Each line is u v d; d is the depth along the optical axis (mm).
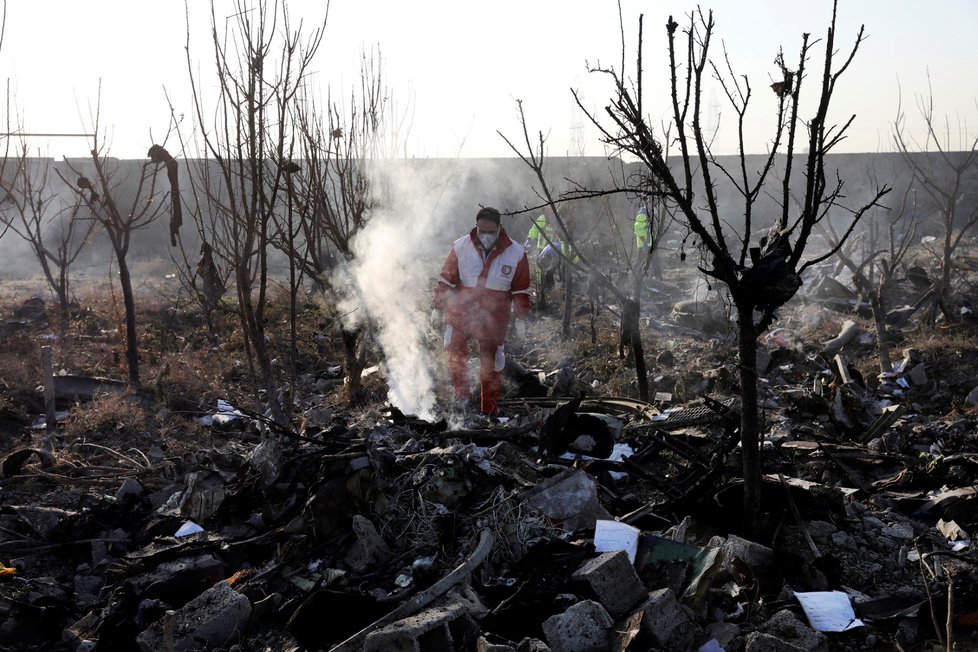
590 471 4820
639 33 3643
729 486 4293
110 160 16609
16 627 3680
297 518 4195
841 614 3596
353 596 3559
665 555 3754
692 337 10188
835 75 3461
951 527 4457
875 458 5484
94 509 4637
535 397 7355
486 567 3775
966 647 3389
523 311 6332
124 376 8000
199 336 10000
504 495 4160
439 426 5125
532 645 3088
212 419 6699
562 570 3713
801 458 5562
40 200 11328
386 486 4191
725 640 3311
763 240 3947
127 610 3797
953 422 6621
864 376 8609
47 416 6223
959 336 9242
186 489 4711
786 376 8570
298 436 4676
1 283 15188
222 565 4043
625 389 8094
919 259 13852
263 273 5305
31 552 4289
